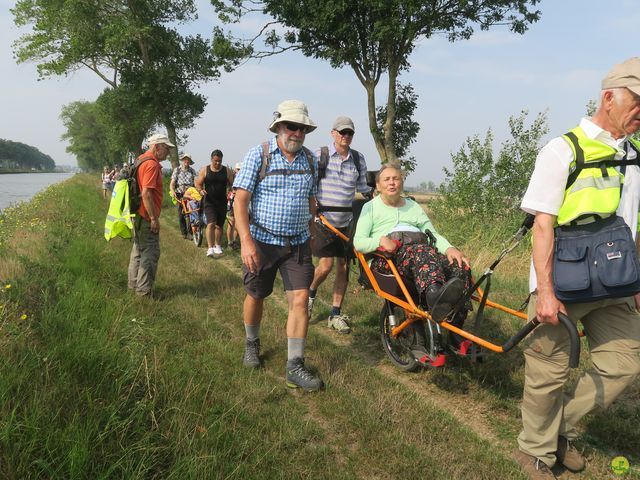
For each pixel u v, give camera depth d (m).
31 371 2.96
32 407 2.56
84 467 2.31
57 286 5.11
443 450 3.00
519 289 6.87
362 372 4.07
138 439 2.66
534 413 2.78
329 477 2.69
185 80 31.28
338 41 19.89
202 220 10.70
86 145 96.69
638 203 2.53
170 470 2.48
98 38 28.91
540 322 2.50
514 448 3.13
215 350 4.31
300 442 3.00
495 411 3.58
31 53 28.08
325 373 3.99
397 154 23.06
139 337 4.05
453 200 10.81
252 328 4.12
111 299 5.10
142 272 5.64
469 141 10.85
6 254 5.75
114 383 3.04
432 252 3.85
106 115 33.94
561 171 2.43
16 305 3.94
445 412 3.50
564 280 2.39
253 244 3.73
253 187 3.79
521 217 10.05
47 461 2.32
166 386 3.20
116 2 28.66
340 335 5.21
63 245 7.55
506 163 10.33
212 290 6.46
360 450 2.96
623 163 2.46
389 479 2.75
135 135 35.25
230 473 2.54
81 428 2.51
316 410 3.49
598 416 3.42
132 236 5.72
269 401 3.53
